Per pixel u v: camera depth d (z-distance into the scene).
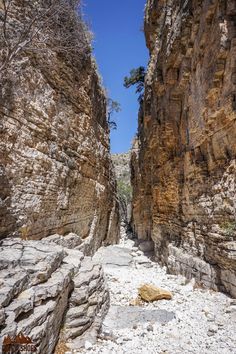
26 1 8.13
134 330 5.53
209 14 7.98
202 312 6.35
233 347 4.73
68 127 10.88
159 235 14.66
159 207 14.99
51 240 8.66
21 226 7.24
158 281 9.78
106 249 16.75
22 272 4.41
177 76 11.87
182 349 4.72
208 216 8.26
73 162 11.33
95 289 6.04
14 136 7.19
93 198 14.98
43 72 8.96
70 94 11.12
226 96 7.01
